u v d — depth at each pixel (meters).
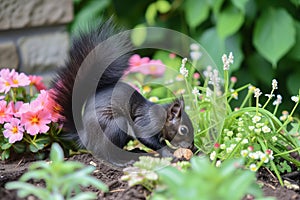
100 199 1.97
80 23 2.60
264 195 1.99
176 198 1.79
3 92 2.20
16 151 2.16
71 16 2.50
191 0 2.64
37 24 2.48
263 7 2.60
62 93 2.14
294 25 2.60
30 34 2.49
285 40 2.54
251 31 2.66
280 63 2.65
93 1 2.73
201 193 1.77
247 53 2.67
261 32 2.55
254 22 2.64
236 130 2.13
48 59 2.50
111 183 2.01
